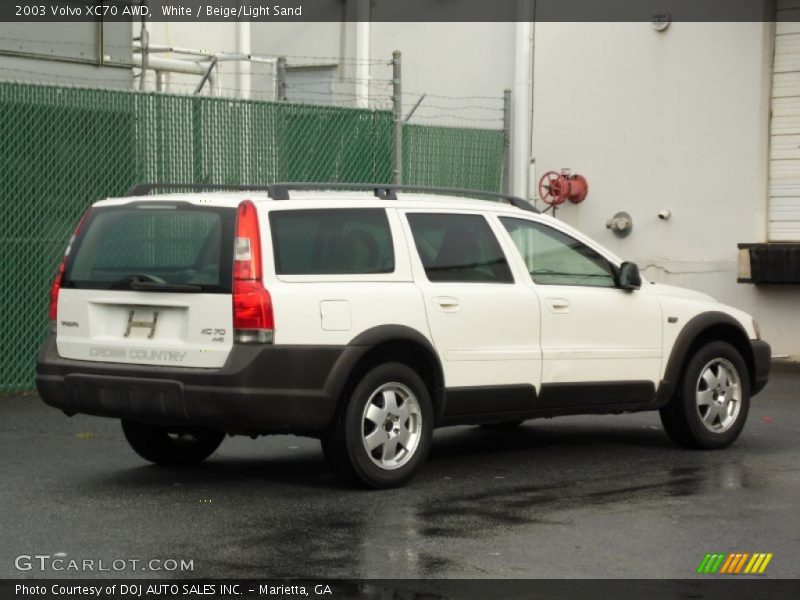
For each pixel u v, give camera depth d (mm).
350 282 7648
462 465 8789
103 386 7598
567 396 8695
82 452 9172
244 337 7234
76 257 7957
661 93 16250
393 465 7848
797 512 7312
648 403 9156
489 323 8266
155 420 7473
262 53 20281
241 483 8031
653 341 9156
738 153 15625
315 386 7375
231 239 7363
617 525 6945
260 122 13430
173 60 17312
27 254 11891
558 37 17125
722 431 9523
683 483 8172
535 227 8836
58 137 11969
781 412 11469
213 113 13008
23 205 11820
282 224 7488
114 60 13891
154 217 7676
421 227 8148
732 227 15680
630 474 8484
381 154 14789
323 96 19781
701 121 15906
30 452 9133
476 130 16719
